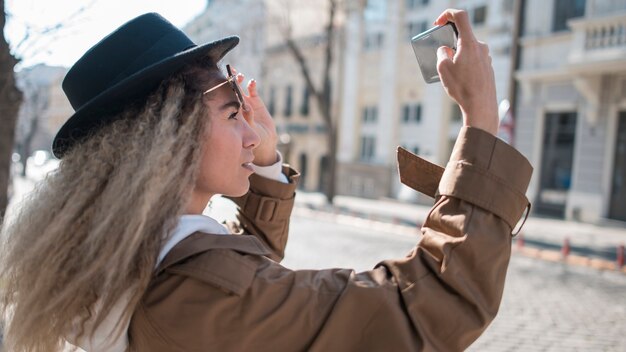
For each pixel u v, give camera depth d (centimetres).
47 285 79
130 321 85
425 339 75
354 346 77
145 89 86
